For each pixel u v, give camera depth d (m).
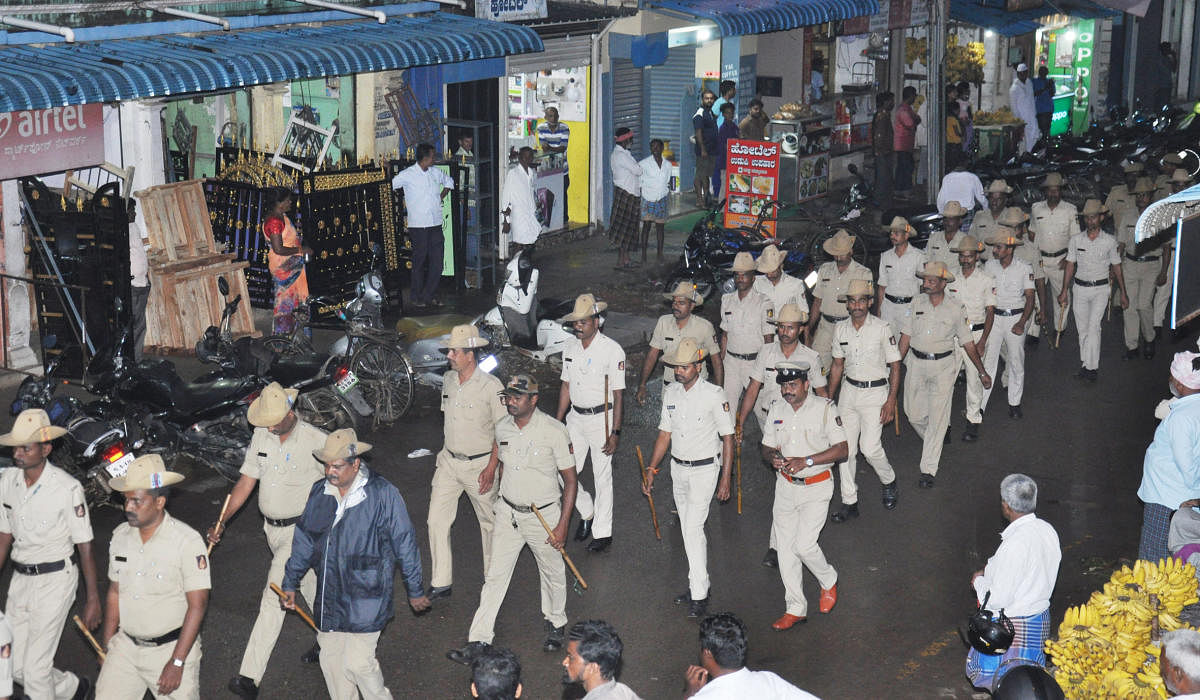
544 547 8.18
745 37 24.66
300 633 8.72
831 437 8.48
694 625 8.84
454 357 8.58
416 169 16.50
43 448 6.95
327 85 17.33
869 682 8.07
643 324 16.27
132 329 13.19
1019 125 27.06
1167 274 14.40
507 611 9.05
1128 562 9.80
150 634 6.49
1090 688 6.66
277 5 15.70
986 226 14.59
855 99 26.08
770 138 23.38
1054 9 27.83
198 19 13.95
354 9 15.30
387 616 7.00
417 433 12.50
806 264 17.30
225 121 17.69
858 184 21.34
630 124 22.55
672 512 10.84
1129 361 15.15
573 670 5.65
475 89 18.73
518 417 8.01
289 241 14.55
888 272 12.98
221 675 8.11
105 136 14.45
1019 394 13.12
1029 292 12.60
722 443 8.77
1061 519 10.65
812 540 8.59
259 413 7.59
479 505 8.79
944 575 9.62
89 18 13.33
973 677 7.23
